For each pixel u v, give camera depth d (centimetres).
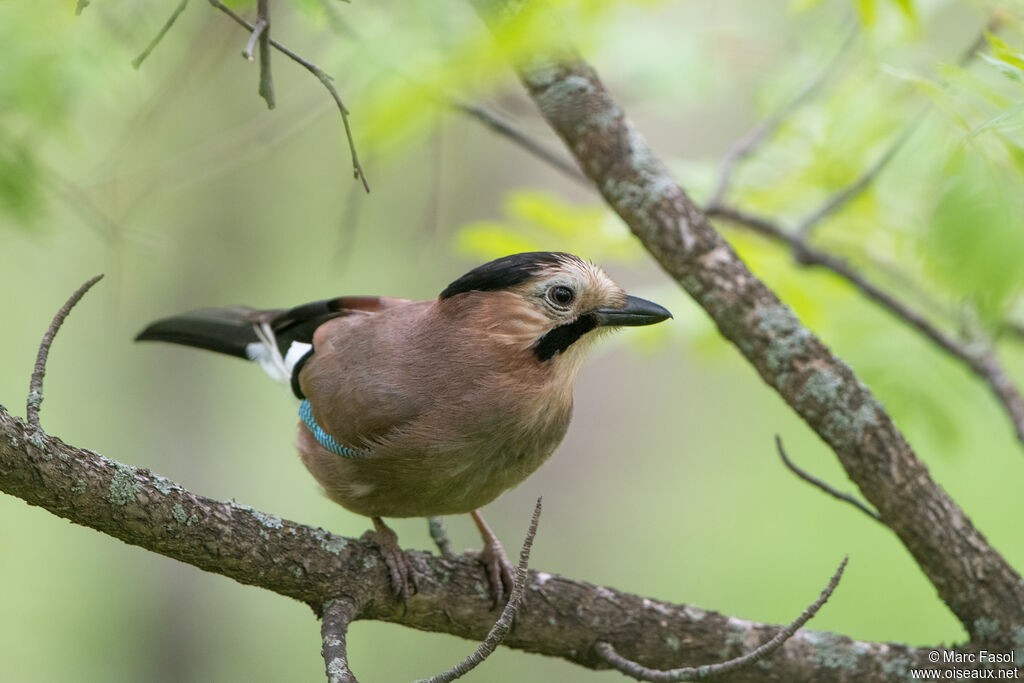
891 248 1041
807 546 1731
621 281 1702
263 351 974
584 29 830
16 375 2061
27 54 751
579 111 788
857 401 742
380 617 731
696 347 1078
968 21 955
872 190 978
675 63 1043
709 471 1898
